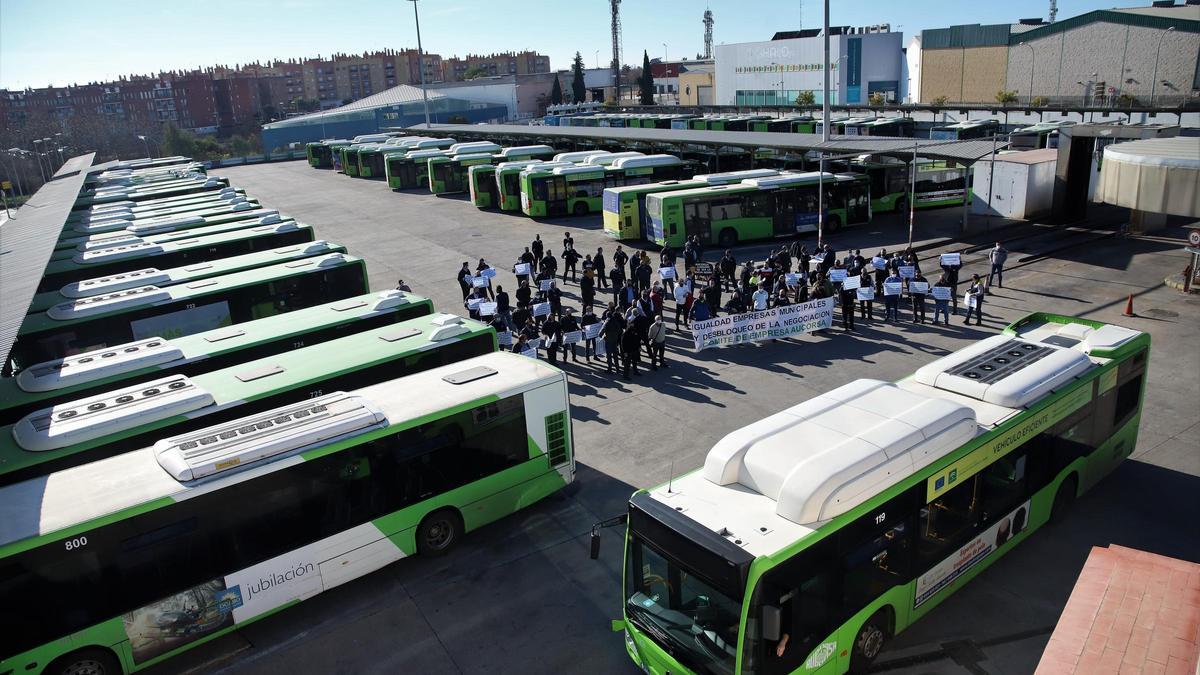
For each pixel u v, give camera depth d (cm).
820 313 2192
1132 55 6888
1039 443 1114
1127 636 597
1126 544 1167
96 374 1424
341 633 1094
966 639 999
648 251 3428
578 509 1366
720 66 10375
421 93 12094
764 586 764
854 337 2175
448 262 3453
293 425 1112
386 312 1805
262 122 16450
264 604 1072
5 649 911
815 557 813
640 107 10300
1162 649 578
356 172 7425
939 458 959
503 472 1288
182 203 3850
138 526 967
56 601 931
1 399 1362
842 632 869
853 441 921
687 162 4750
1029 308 2312
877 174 3953
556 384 1332
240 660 1052
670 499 889
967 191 3581
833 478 844
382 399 1248
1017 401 1086
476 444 1251
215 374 1418
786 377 1911
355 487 1135
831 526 830
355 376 1443
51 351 1808
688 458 1522
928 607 995
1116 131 3262
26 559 905
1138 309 2233
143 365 1475
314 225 4688
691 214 3362
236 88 17488
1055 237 3212
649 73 11788
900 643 998
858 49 8956
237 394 1318
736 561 761
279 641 1086
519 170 4566
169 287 2039
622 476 1470
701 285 2695
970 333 2134
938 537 980
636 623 891
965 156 3020
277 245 2744
